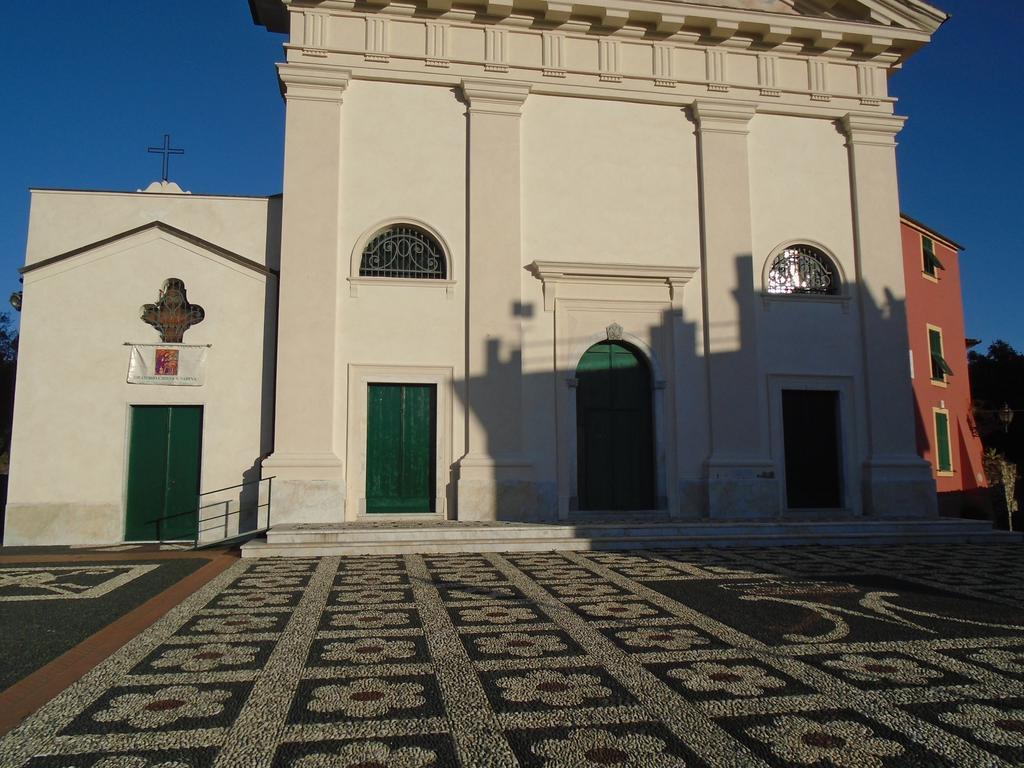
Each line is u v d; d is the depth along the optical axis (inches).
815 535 432.5
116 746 134.1
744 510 494.3
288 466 449.1
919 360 716.0
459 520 458.9
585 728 142.3
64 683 171.2
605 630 221.3
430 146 497.7
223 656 193.9
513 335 486.0
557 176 511.5
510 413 478.6
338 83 486.9
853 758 128.0
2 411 778.8
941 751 130.8
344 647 202.5
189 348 471.8
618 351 513.0
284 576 320.8
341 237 480.4
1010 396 1105.4
